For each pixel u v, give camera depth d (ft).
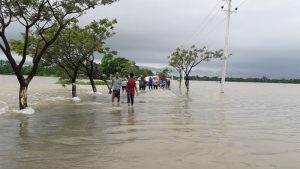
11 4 65.05
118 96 87.56
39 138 40.52
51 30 106.11
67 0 71.05
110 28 119.24
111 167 28.12
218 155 32.50
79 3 71.72
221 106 88.53
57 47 110.83
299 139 41.96
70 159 30.60
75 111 70.33
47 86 202.49
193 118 60.80
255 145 37.60
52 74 139.64
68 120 56.44
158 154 32.60
